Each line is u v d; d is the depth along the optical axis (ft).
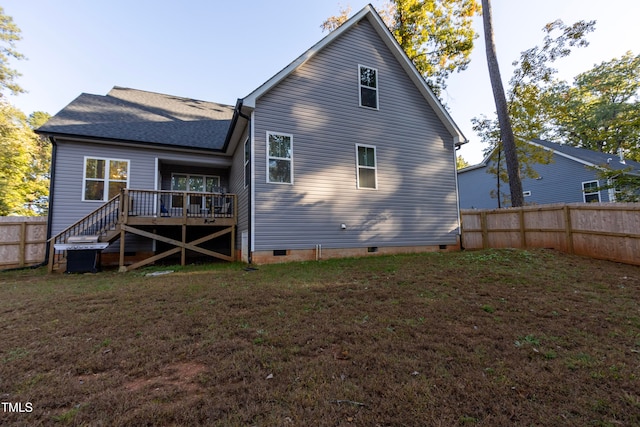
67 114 32.55
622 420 5.94
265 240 26.81
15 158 51.88
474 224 36.32
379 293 15.53
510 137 35.29
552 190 55.88
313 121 29.76
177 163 37.14
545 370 7.86
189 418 5.97
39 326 11.51
